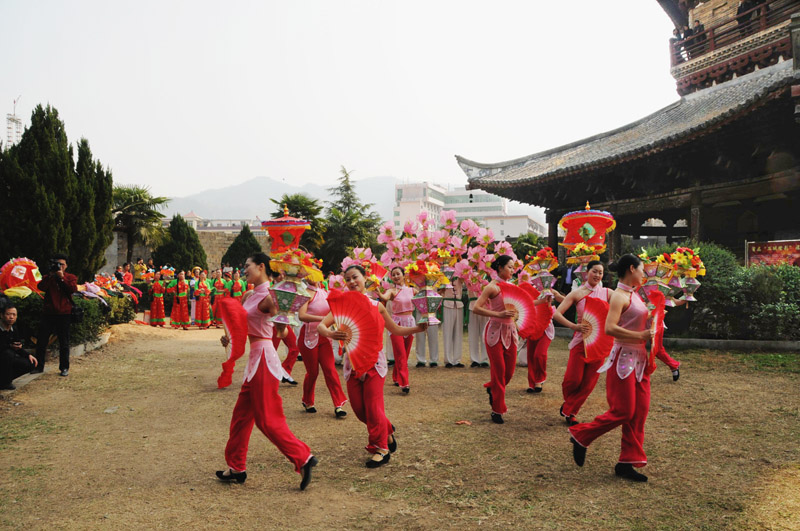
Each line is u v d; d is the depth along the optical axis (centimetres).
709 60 1909
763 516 360
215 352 1183
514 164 2233
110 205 1516
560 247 2112
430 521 368
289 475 459
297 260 420
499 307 626
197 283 1981
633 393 437
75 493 421
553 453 503
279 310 418
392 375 902
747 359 906
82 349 1067
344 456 506
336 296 480
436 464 479
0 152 1292
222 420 636
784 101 1193
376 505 396
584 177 1769
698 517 363
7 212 1255
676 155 1506
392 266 1012
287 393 796
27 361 787
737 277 1034
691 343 1051
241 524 366
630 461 434
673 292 767
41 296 969
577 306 613
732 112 1232
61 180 1327
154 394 767
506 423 607
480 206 13338
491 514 377
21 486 436
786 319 979
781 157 1370
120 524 366
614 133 2150
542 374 769
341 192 5084
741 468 450
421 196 12231
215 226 11081
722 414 612
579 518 367
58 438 565
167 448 532
